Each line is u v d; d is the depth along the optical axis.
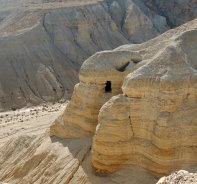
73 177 20.11
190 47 20.22
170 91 17.39
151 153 17.61
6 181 23.80
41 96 55.47
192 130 17.14
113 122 18.39
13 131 38.44
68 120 23.44
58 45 66.19
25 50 61.25
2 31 67.88
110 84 22.17
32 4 81.94
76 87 22.97
